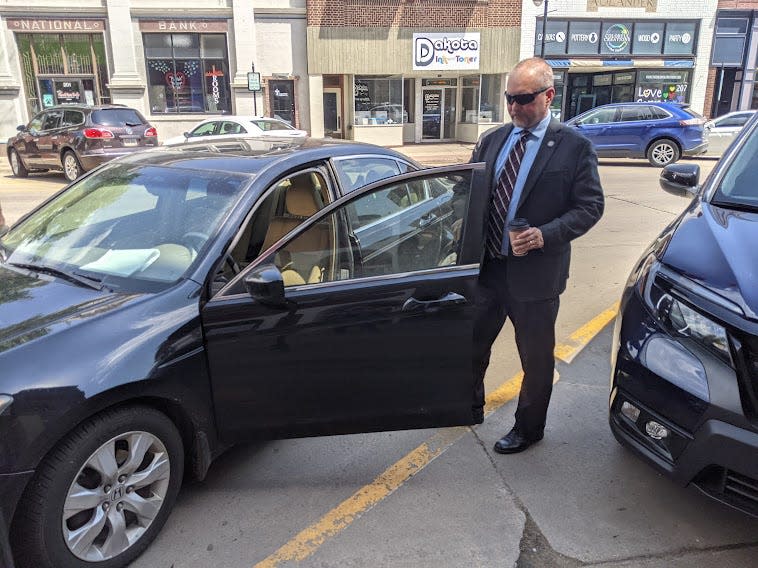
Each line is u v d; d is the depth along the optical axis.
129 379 2.38
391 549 2.64
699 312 2.49
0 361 2.24
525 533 2.75
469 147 21.72
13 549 2.26
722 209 3.12
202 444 2.74
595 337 5.01
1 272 3.02
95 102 19.91
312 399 2.82
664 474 2.54
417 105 23.20
